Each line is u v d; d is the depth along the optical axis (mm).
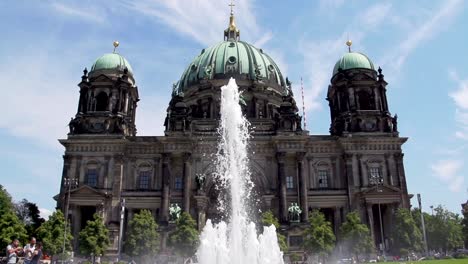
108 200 86812
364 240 77062
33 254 26125
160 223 84312
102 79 96062
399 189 86125
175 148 90062
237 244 44312
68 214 83500
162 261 77062
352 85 97688
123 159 90875
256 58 117938
